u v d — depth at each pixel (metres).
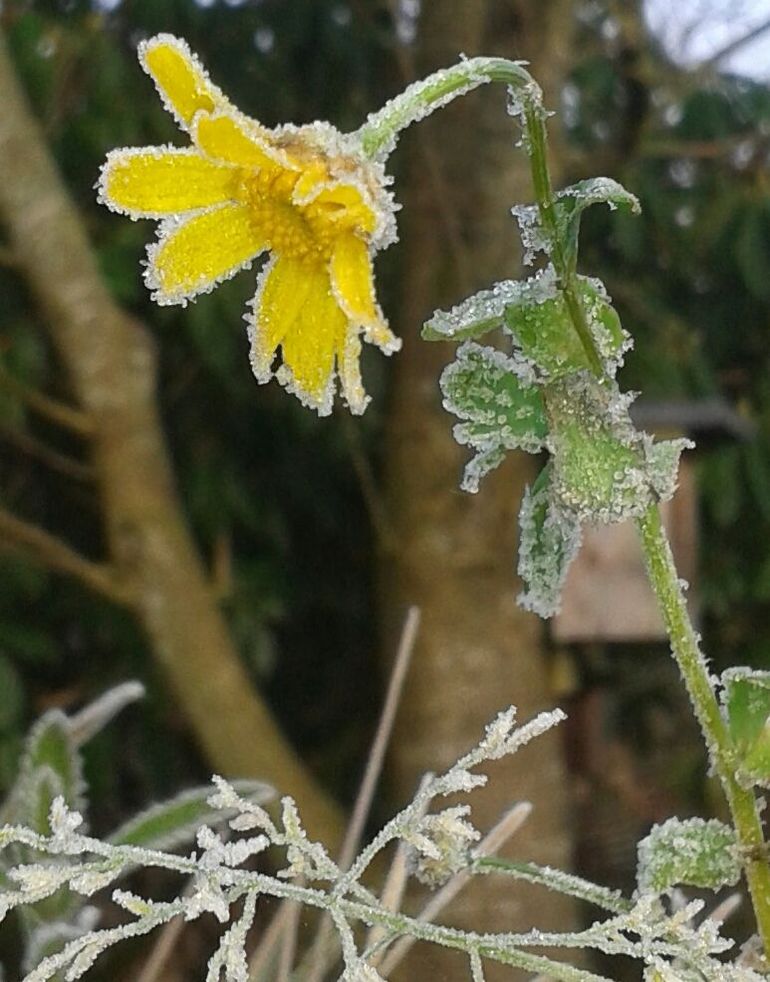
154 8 0.73
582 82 0.81
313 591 0.81
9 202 0.53
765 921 0.23
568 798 0.62
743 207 0.80
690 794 0.79
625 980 0.52
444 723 0.59
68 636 0.75
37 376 0.67
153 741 0.73
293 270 0.23
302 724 0.81
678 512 0.57
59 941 0.28
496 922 0.52
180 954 0.62
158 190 0.23
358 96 0.79
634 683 0.82
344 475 0.78
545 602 0.24
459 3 0.63
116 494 0.56
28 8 0.72
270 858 0.50
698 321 0.86
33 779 0.29
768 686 0.23
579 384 0.23
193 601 0.57
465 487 0.24
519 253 0.62
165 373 0.74
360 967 0.23
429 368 0.62
